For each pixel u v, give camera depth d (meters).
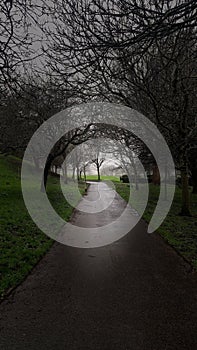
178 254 7.29
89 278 5.58
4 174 28.00
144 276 5.70
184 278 5.58
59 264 6.46
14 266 6.05
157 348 3.39
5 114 14.30
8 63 4.69
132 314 4.15
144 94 8.94
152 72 6.72
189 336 3.61
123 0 4.24
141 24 4.27
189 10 3.82
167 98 8.27
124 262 6.62
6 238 8.37
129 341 3.51
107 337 3.59
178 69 7.05
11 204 14.85
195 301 4.56
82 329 3.76
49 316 4.09
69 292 4.90
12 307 4.36
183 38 5.09
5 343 3.48
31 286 5.16
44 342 3.50
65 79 6.12
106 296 4.75
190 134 8.23
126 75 8.29
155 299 4.64
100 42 4.62
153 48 6.53
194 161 18.25
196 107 9.35
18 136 18.84
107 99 9.95
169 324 3.88
